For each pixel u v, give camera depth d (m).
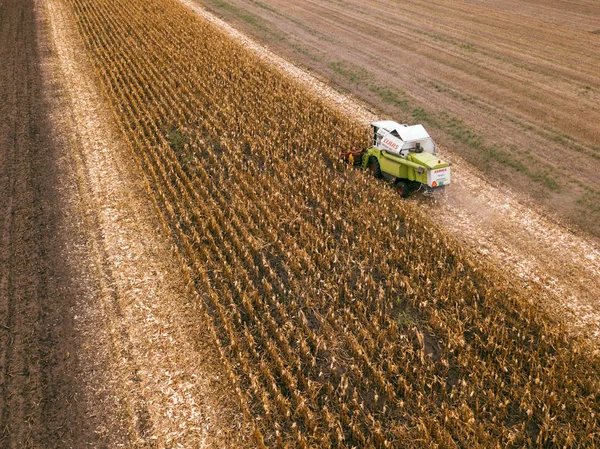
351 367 15.59
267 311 17.80
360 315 17.73
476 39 47.75
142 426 14.38
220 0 61.31
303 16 55.50
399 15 55.97
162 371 15.94
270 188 24.80
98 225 22.55
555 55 43.44
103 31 48.69
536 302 18.20
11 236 21.91
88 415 14.67
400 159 23.84
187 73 38.31
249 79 37.94
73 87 36.94
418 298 18.48
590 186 25.52
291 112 32.31
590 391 14.90
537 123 32.06
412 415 14.63
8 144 29.47
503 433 13.77
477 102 35.19
